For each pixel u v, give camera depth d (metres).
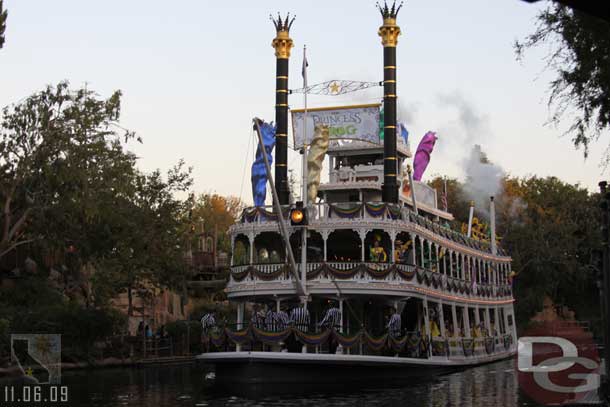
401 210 35.81
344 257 40.50
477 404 25.41
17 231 47.41
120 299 62.72
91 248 47.75
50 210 43.69
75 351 43.44
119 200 48.34
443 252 40.44
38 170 43.25
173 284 56.09
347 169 42.09
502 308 52.69
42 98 43.38
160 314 63.97
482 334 46.34
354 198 41.31
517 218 78.94
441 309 38.97
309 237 36.91
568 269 74.94
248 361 29.83
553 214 80.00
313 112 42.62
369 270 33.69
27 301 47.34
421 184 46.81
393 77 40.31
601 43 18.27
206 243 73.12
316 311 37.53
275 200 32.19
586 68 18.50
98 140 43.97
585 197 81.50
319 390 29.83
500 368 41.56
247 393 29.17
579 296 80.25
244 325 32.78
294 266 32.75
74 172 42.47
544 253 75.94
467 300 43.66
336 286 33.59
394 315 34.28
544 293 76.00
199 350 53.88
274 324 31.70
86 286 50.34
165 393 29.78
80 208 43.03
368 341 32.06
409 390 29.94
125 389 31.58
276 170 44.25
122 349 47.28
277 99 44.75
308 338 30.78
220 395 28.67
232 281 35.84
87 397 28.55
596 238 74.50
